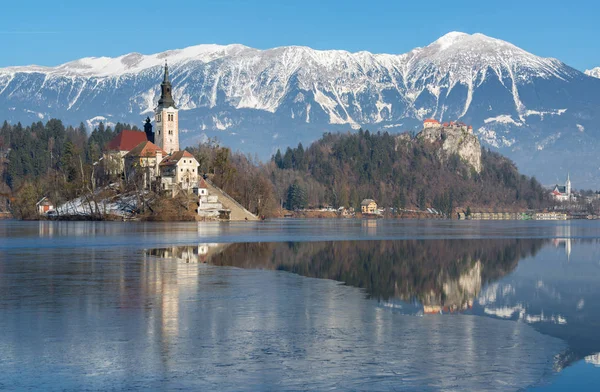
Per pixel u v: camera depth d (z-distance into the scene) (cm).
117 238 14288
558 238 16750
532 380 3688
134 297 5972
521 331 4778
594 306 5847
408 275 7969
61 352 4091
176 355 4050
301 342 4378
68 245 12112
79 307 5469
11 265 8512
